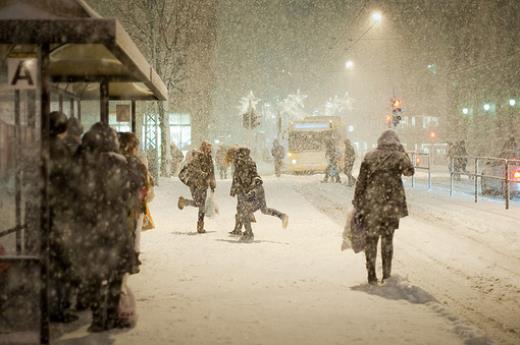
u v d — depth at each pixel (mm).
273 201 21766
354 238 9062
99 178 6480
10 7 6004
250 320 7129
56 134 6625
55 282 6668
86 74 9117
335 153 33281
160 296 8297
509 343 6699
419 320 7148
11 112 8406
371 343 6320
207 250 11875
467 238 13773
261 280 9281
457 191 26625
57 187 6527
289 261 10781
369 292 8539
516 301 8523
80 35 5773
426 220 16719
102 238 6523
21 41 5766
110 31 5766
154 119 31141
